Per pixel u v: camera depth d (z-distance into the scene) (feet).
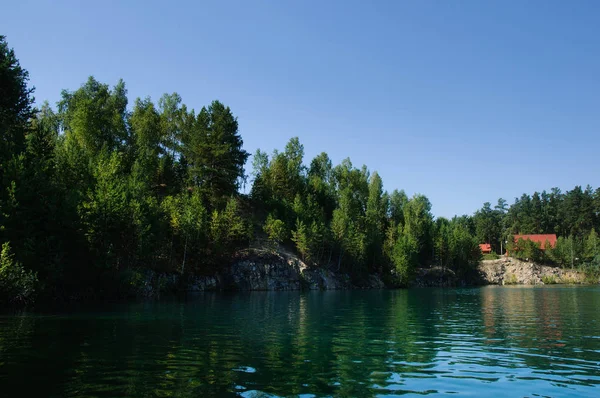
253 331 77.71
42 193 142.41
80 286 149.89
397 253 362.33
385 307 140.15
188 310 116.98
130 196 185.88
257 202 337.93
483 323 94.63
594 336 75.05
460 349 61.11
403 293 246.68
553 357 55.52
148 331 73.92
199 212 231.71
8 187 127.75
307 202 361.30
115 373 43.01
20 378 40.47
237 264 253.24
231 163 279.08
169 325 83.10
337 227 330.54
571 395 38.52
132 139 298.97
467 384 41.75
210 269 238.89
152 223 190.08
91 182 190.19
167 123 322.14
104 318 92.38
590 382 42.93
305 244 291.58
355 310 127.54
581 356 56.24
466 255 455.22
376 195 446.19
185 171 301.02
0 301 112.37
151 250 186.19
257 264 260.83
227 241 251.60
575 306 145.59
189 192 284.20
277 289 260.62
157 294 182.19
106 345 58.85
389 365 49.78
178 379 41.22
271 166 394.11
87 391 36.52
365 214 424.05
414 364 50.52
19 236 126.31
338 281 308.81
